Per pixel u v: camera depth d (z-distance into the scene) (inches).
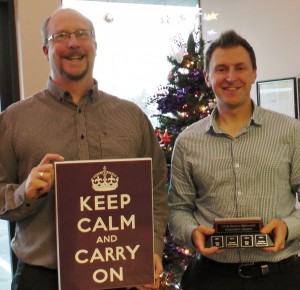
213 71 70.9
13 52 117.7
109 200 60.0
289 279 68.9
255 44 199.0
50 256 63.0
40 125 65.3
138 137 70.0
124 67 205.5
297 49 178.5
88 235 59.5
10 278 125.6
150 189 61.3
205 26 214.4
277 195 68.8
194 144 73.4
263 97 196.9
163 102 130.2
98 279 60.0
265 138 69.8
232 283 69.7
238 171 69.5
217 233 66.0
